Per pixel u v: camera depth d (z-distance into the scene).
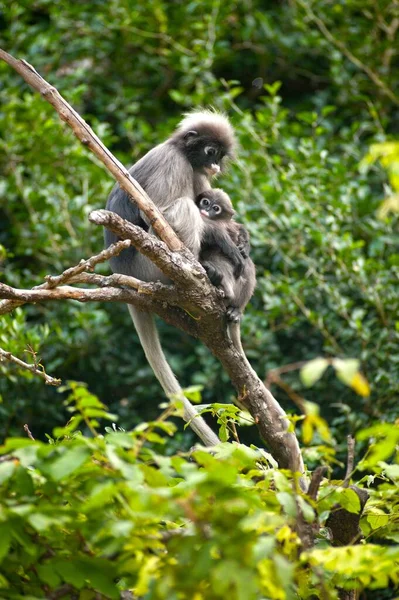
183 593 4.16
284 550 4.64
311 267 11.88
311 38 15.76
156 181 8.86
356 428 10.70
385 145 4.18
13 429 12.48
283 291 11.78
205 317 6.93
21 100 15.81
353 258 11.62
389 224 12.32
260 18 16.27
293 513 4.47
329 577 4.99
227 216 9.41
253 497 4.42
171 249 6.88
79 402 4.51
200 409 6.14
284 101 17.98
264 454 5.54
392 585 8.95
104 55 16.53
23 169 14.21
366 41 15.81
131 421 12.84
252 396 7.05
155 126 16.67
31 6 16.58
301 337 13.26
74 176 14.07
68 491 4.58
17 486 4.45
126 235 6.38
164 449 11.76
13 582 4.65
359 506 5.35
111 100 16.34
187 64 15.02
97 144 6.79
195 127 9.51
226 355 7.09
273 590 4.28
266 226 12.72
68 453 4.27
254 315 12.55
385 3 15.71
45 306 13.34
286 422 6.95
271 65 18.22
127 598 4.75
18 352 10.55
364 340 11.34
